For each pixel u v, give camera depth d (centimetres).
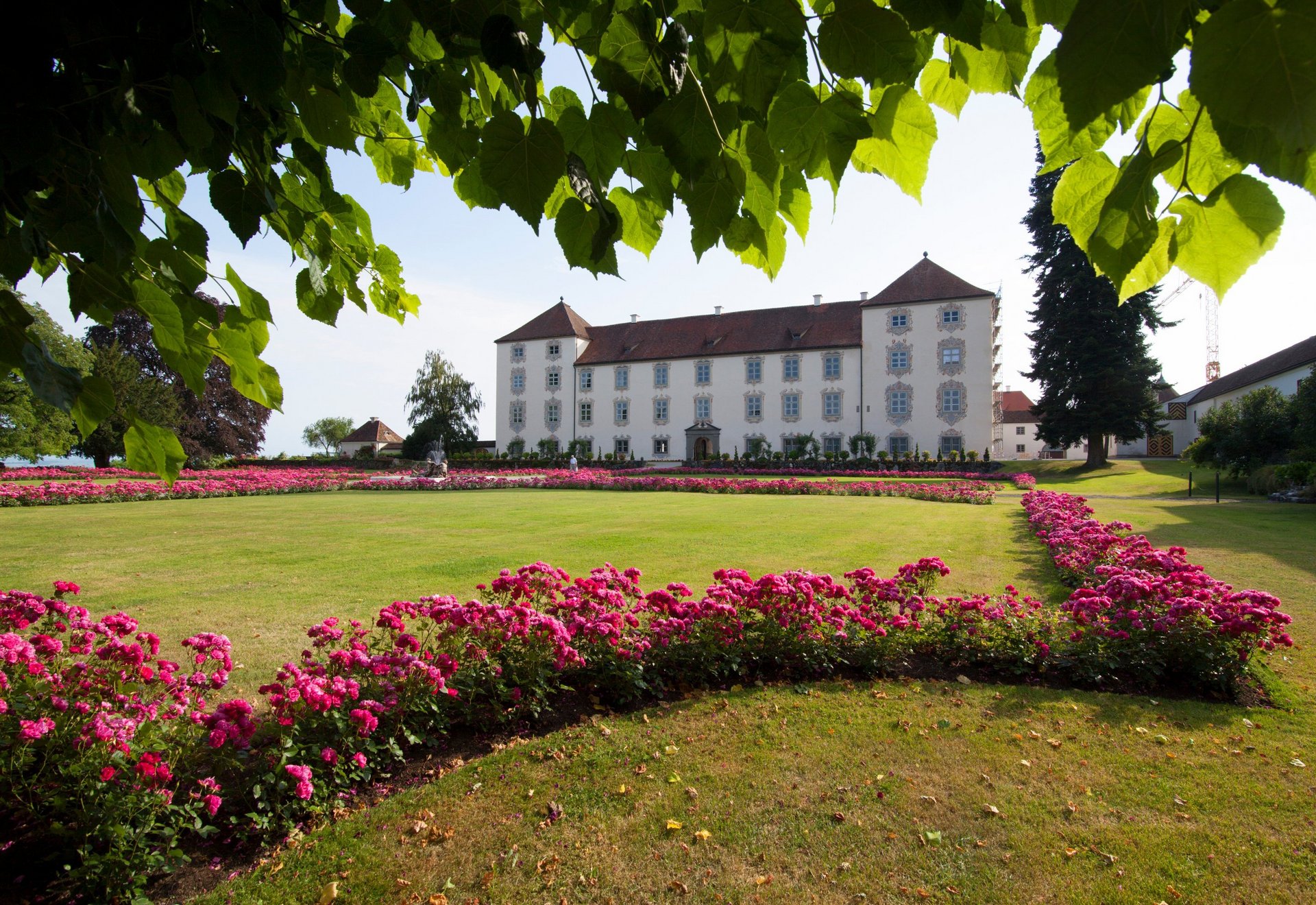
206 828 274
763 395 4438
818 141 102
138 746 288
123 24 100
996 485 2864
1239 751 386
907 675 508
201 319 143
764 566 933
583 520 1540
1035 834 310
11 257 125
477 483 2916
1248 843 301
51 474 2870
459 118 134
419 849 297
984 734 408
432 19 101
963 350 3984
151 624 622
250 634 591
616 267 114
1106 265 93
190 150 125
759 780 357
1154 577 584
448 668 393
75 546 1098
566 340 4988
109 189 121
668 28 95
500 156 97
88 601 708
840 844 304
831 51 89
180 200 166
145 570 888
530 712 424
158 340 142
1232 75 55
